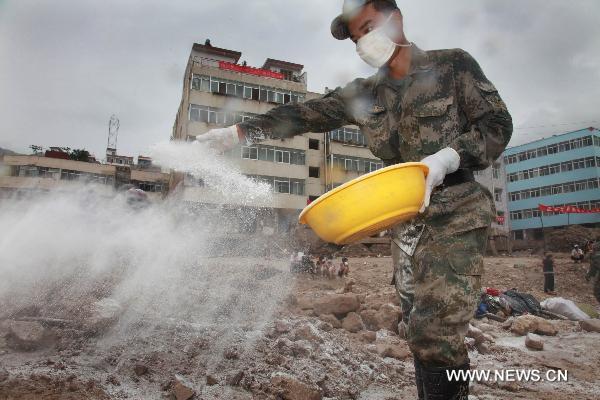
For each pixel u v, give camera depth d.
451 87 2.05
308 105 2.42
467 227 1.92
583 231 38.00
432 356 1.83
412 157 2.12
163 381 2.68
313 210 1.74
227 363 3.04
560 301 8.59
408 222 2.07
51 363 2.70
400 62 2.12
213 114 30.34
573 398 3.18
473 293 1.86
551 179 50.12
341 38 2.19
